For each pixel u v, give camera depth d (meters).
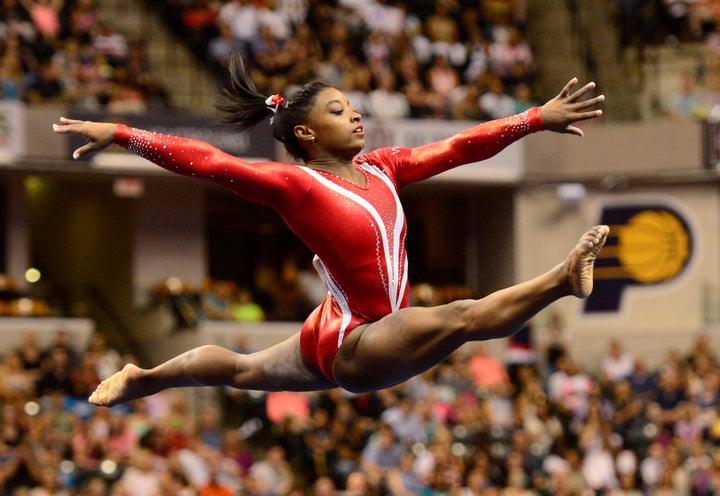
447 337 5.59
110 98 20.89
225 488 15.36
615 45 25.72
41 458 14.76
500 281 24.28
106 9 22.92
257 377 6.31
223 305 22.05
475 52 24.17
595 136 23.78
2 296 20.61
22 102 20.30
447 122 22.45
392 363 5.74
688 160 23.66
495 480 17.31
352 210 6.00
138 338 22.53
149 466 14.95
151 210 22.92
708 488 17.42
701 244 23.94
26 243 22.00
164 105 21.62
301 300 22.67
